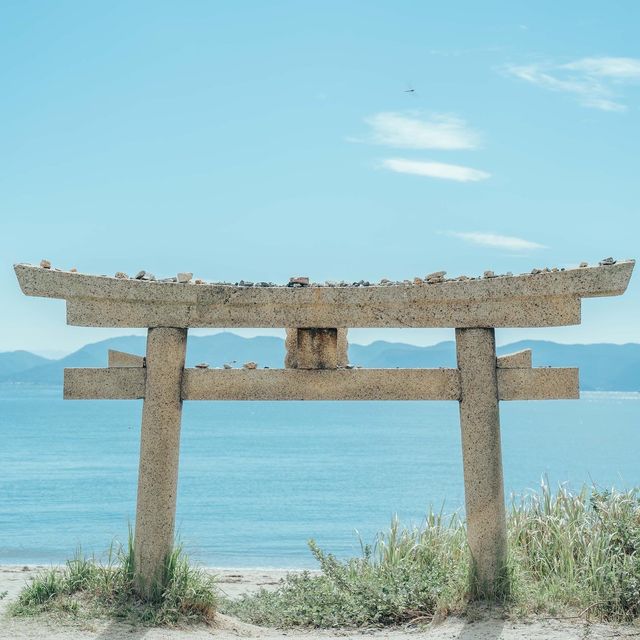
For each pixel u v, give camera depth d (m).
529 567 10.33
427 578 10.25
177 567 9.63
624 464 48.56
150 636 8.74
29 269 9.62
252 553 21.80
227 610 10.62
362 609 9.98
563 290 9.24
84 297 9.68
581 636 8.34
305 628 9.75
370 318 9.62
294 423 100.25
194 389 9.74
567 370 9.37
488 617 8.95
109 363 9.82
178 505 32.25
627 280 9.12
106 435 75.00
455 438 72.56
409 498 34.12
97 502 32.91
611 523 10.41
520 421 111.44
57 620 9.16
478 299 9.45
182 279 9.80
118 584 9.77
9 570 15.12
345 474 43.19
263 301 9.66
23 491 36.31
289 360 9.85
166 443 9.62
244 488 37.66
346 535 25.41
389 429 87.56
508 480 41.34
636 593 8.98
